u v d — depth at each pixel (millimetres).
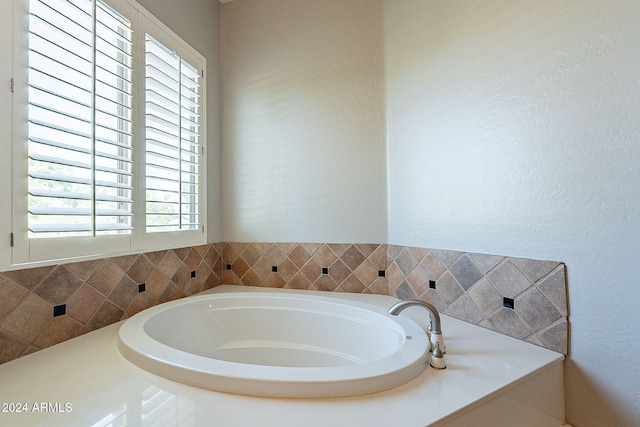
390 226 1775
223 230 2135
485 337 1148
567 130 986
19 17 966
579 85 953
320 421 675
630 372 859
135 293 1415
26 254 995
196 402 747
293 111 1981
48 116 1043
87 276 1198
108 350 1045
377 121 1812
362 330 1422
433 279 1483
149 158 1521
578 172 962
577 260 968
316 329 1545
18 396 770
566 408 987
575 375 971
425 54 1531
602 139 907
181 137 1720
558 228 1014
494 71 1207
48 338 1061
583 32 941
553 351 1021
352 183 1859
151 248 1513
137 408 720
